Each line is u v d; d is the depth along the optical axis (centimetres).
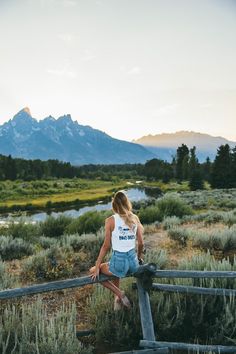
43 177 16062
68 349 397
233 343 454
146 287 461
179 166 13475
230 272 462
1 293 417
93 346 470
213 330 477
